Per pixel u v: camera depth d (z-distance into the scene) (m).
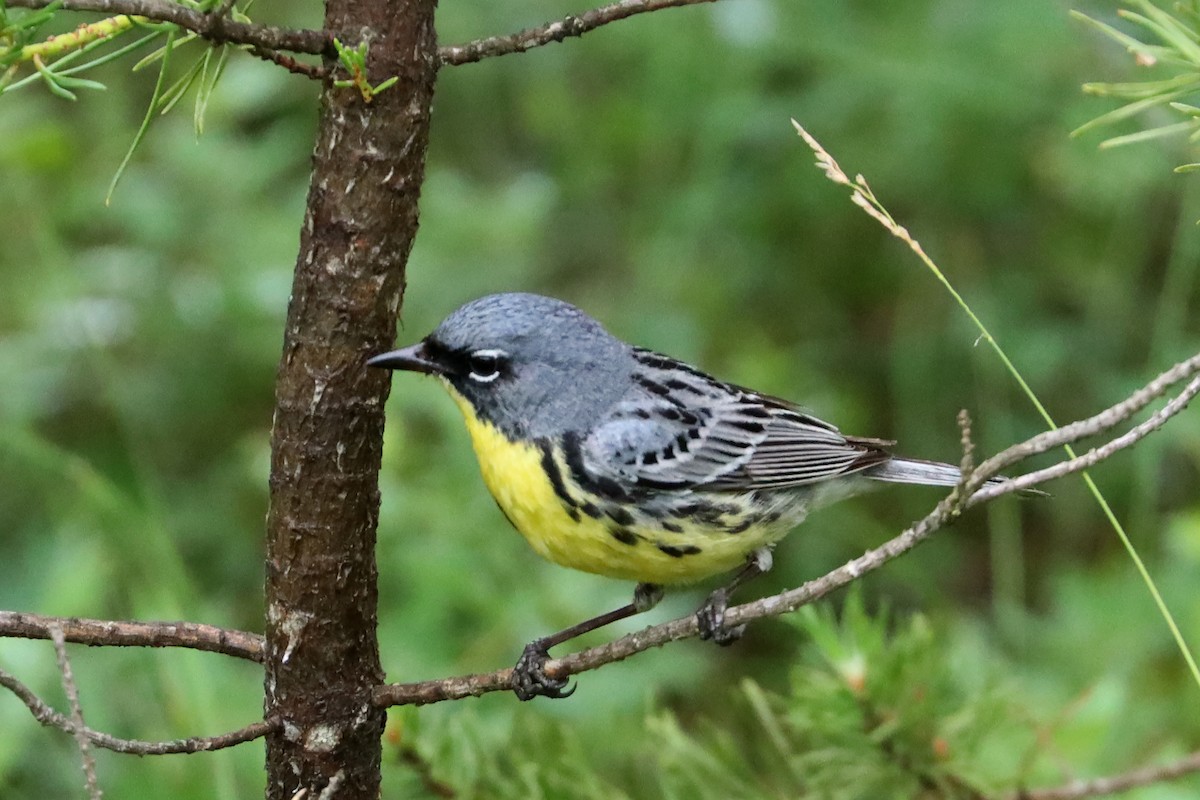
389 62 5.47
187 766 9.44
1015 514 13.07
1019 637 11.83
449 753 7.27
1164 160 13.57
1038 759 8.12
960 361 14.18
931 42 14.07
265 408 13.36
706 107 14.52
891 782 7.09
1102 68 13.77
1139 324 14.12
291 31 5.36
